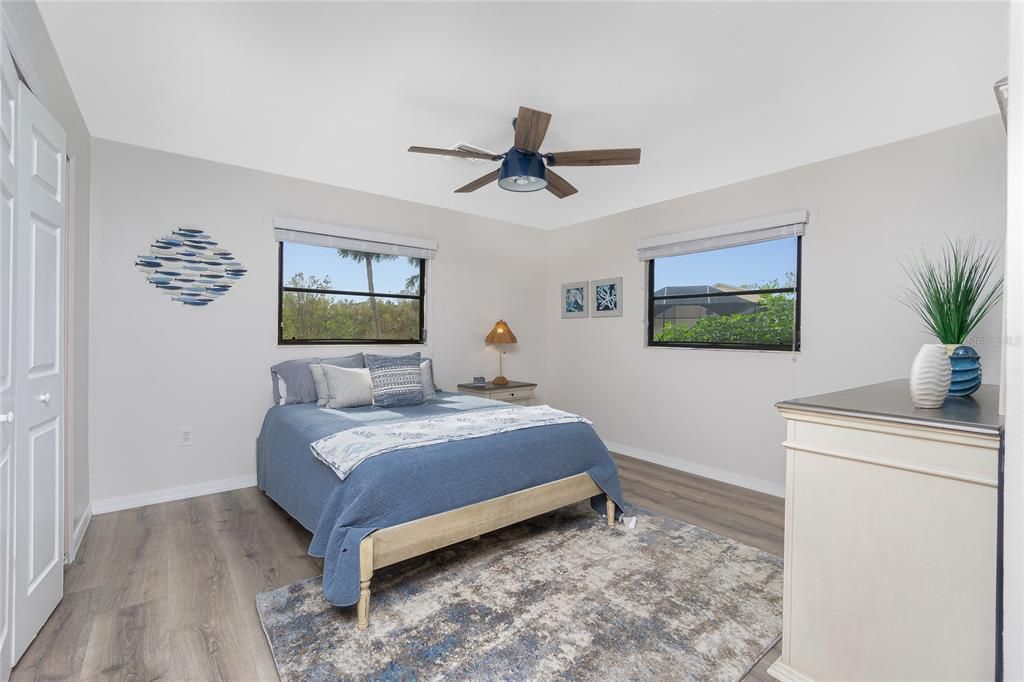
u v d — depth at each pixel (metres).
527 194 4.07
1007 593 0.90
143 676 1.51
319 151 3.12
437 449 2.17
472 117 2.64
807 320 3.22
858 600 1.35
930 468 1.22
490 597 1.98
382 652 1.63
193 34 1.96
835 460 1.40
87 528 2.63
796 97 2.40
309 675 1.51
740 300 3.68
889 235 2.86
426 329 4.36
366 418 2.80
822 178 3.16
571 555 2.37
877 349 2.91
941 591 1.21
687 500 3.21
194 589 2.03
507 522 2.31
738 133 2.79
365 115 2.63
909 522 1.26
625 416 4.45
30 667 1.54
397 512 1.94
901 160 2.82
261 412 3.44
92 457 2.82
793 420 1.50
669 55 2.06
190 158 3.16
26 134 1.59
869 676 1.32
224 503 3.05
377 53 2.07
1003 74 2.15
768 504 3.14
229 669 1.55
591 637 1.72
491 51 2.05
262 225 3.45
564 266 5.11
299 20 1.87
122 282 2.92
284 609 1.88
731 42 1.97
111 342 2.88
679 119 2.63
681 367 3.98
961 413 1.29
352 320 3.97
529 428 2.55
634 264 4.38
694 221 3.91
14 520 1.52
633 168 3.38
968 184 2.58
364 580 1.79
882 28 1.87
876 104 2.44
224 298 3.29
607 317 4.64
